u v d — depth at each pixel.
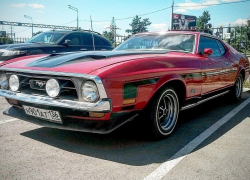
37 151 2.56
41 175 2.08
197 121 3.79
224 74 4.24
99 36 8.22
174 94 3.04
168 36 3.99
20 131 3.13
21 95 2.67
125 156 2.49
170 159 2.44
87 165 2.28
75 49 7.27
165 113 3.01
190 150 2.66
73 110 2.41
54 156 2.45
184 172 2.18
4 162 2.30
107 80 2.23
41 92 2.60
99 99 2.23
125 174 2.13
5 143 2.74
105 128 2.37
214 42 4.35
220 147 2.76
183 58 3.25
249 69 5.58
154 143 2.84
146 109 2.72
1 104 4.50
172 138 3.02
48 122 2.63
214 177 2.11
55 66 2.54
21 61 3.07
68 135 3.03
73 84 2.40
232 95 4.94
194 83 3.31
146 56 2.92
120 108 2.37
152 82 2.63
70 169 2.20
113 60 2.60
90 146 2.72
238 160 2.44
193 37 3.87
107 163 2.33
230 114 4.24
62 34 7.27
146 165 2.30
